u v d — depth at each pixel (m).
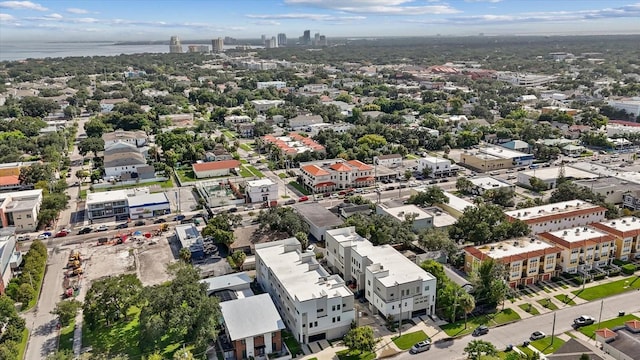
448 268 156.38
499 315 135.75
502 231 166.75
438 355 119.38
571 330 128.38
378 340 124.88
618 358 111.00
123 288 133.12
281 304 136.00
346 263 152.25
